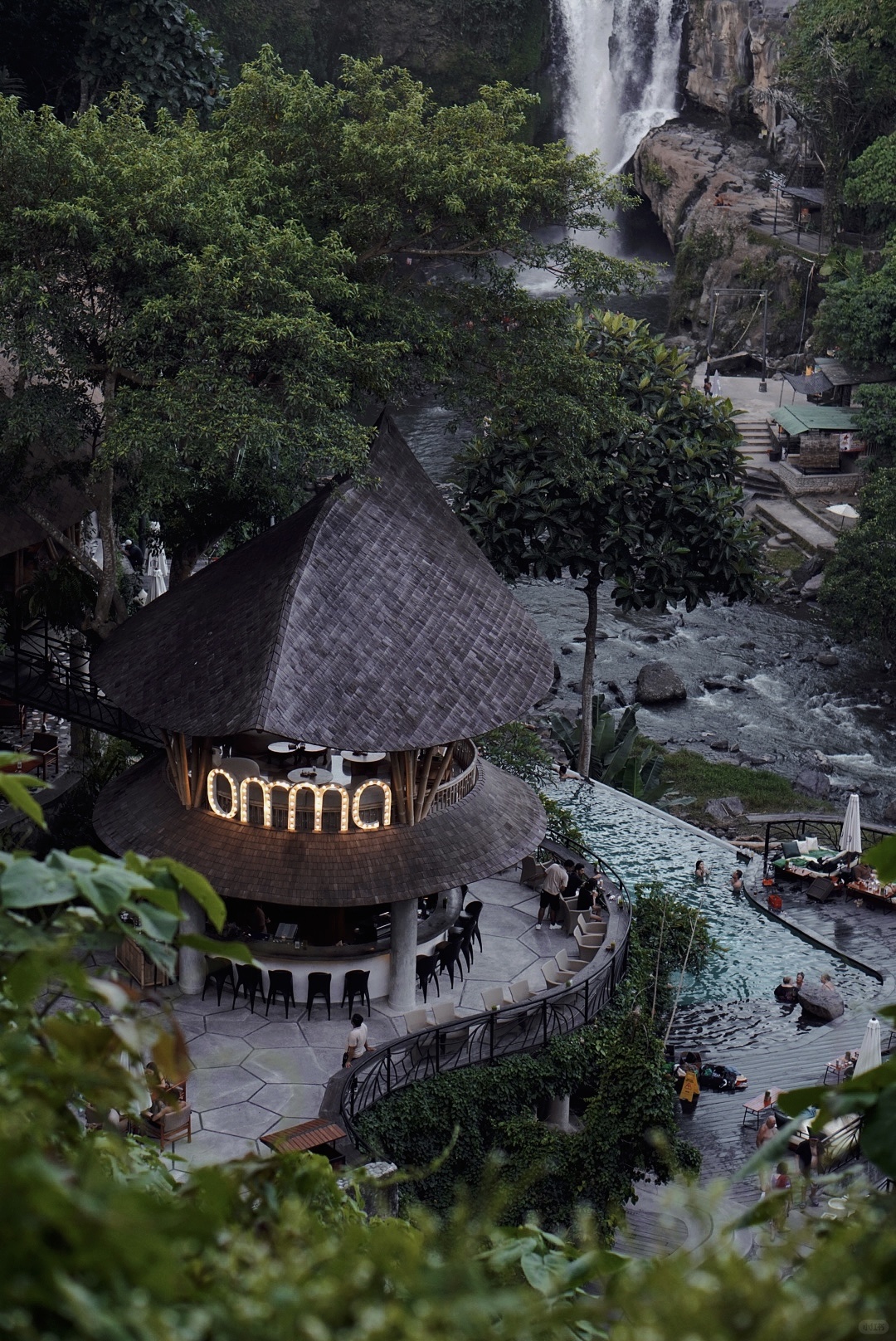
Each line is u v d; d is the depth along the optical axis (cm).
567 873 3341
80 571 3303
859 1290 262
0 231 2755
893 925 3978
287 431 2858
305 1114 2402
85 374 2969
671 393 4653
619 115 12569
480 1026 2700
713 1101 3120
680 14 12238
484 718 2614
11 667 3231
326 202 3403
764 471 8181
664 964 3347
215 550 4506
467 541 3022
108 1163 403
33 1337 231
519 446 4450
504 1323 281
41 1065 348
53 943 371
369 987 2766
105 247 2767
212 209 2898
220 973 2719
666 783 5000
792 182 10806
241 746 2878
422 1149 2492
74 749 3422
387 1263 297
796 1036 3416
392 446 3066
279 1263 303
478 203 3428
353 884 2556
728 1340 257
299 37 11244
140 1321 240
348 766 2828
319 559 2667
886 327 7825
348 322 3356
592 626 4738
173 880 399
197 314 2836
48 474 3141
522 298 3588
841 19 9131
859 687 6238
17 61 5450
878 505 5959
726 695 6119
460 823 2742
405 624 2667
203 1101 2412
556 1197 2442
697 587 4581
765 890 4153
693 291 10562
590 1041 2733
